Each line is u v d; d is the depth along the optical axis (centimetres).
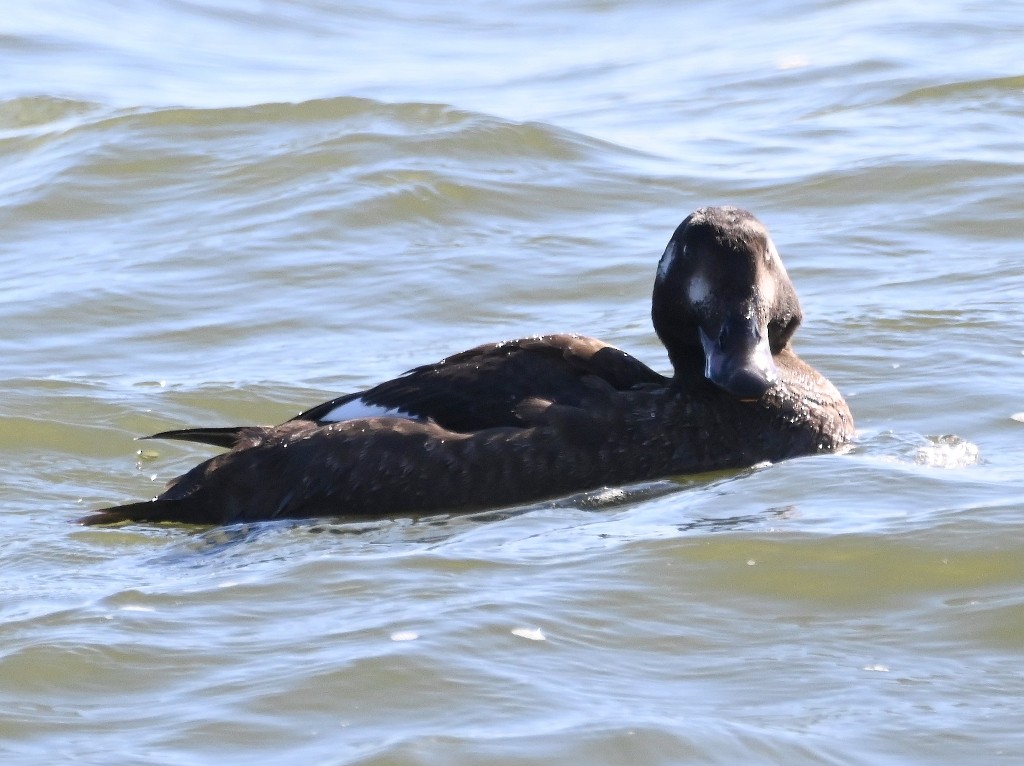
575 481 1095
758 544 928
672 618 848
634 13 3050
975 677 776
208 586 922
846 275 1619
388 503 1079
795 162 1989
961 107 2169
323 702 761
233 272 1711
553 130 2103
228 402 1360
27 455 1253
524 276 1673
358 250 1762
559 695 762
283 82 2594
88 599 915
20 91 2425
